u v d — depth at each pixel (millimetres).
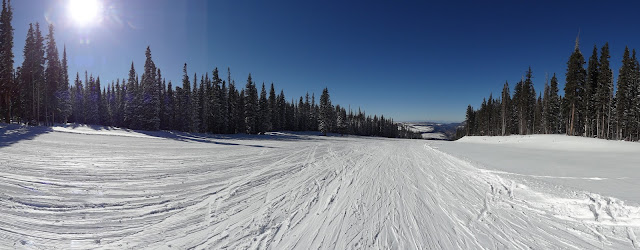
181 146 19016
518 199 6312
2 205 4652
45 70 34781
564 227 4609
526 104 45406
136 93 34906
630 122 32781
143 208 5180
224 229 4371
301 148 21953
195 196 6242
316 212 5391
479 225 4773
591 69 32750
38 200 5129
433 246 3918
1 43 27578
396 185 8086
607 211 4918
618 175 8219
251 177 8797
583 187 6570
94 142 17500
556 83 45906
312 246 3848
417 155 18172
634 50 31234
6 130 19656
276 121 62562
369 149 23562
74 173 7754
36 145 13641
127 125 37094
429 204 6059
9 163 8414
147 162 10750
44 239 3674
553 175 8461
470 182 8523
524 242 4066
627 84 31672
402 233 4383
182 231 4219
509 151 19016
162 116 41000
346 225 4707
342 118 70125
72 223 4258
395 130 112188
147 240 3850
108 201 5461
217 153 15539
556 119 47594
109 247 3598
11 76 28219
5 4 27578
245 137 38656
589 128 38406
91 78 51094
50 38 35406
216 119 41969
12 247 3389
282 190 7180
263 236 4156
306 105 77812
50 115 36781
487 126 65125
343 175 9789
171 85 47000
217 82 42344
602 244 3955
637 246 3842
